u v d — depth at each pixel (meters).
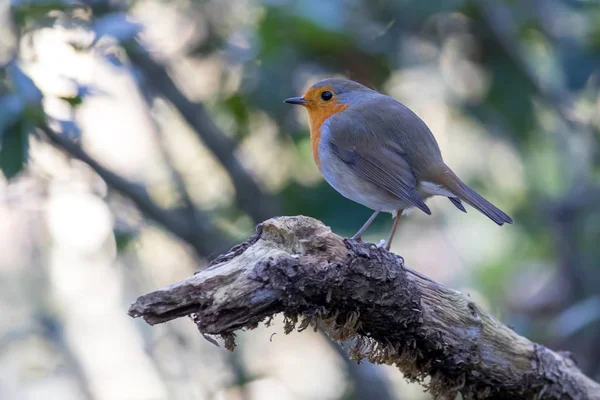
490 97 11.32
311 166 11.30
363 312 5.80
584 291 12.15
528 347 6.88
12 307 12.99
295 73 10.35
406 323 5.98
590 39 10.95
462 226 14.05
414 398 12.40
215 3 11.11
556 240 12.47
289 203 10.50
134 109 13.28
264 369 11.53
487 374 6.71
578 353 11.73
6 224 12.81
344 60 10.23
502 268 13.51
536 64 12.69
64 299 13.19
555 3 11.16
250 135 10.91
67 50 8.73
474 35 11.16
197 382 10.86
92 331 13.20
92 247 12.16
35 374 12.36
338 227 10.23
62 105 8.36
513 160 13.15
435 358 6.43
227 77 10.98
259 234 5.62
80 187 10.07
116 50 8.94
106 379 13.13
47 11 8.43
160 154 11.84
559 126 12.66
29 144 7.96
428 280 6.38
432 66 11.84
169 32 11.90
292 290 5.38
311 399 12.43
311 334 12.83
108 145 13.24
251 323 5.35
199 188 12.26
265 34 9.52
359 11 10.22
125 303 12.52
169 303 5.07
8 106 7.83
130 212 10.40
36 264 13.09
